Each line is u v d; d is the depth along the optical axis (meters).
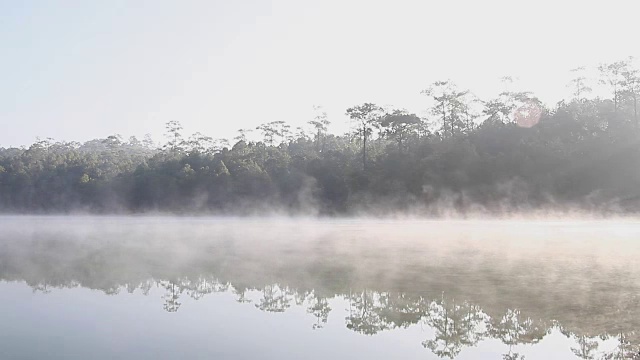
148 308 17.33
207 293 19.64
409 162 84.19
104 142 166.75
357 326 15.08
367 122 90.69
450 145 84.25
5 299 18.67
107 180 102.06
